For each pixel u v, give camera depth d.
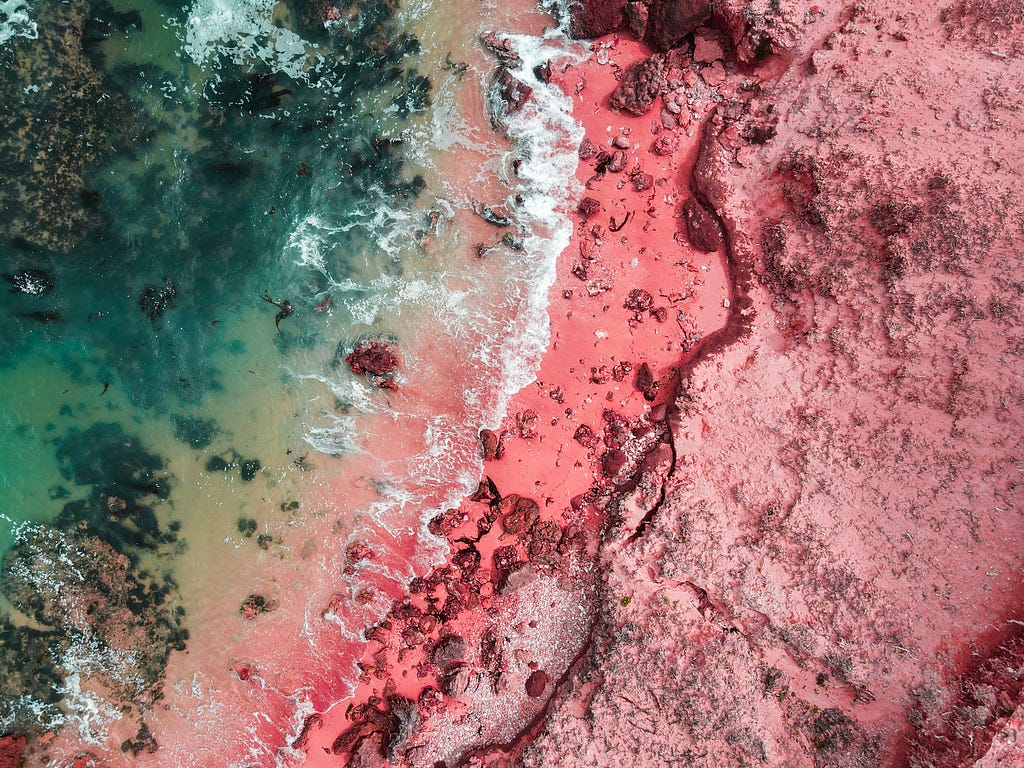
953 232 8.70
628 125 11.12
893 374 9.24
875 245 9.44
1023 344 8.41
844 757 8.89
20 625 11.16
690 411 10.52
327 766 10.94
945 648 8.50
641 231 11.04
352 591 11.16
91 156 11.10
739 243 10.66
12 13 10.70
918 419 9.05
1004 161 8.64
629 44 11.13
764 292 10.54
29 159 10.97
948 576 8.63
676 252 10.97
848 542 9.20
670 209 11.03
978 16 9.09
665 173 11.05
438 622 11.00
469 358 11.16
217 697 11.16
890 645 8.75
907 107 9.35
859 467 9.34
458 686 10.67
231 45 11.10
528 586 10.88
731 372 10.48
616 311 11.02
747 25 10.39
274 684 11.13
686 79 10.97
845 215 9.61
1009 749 7.68
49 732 11.05
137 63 11.09
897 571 8.88
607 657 10.02
